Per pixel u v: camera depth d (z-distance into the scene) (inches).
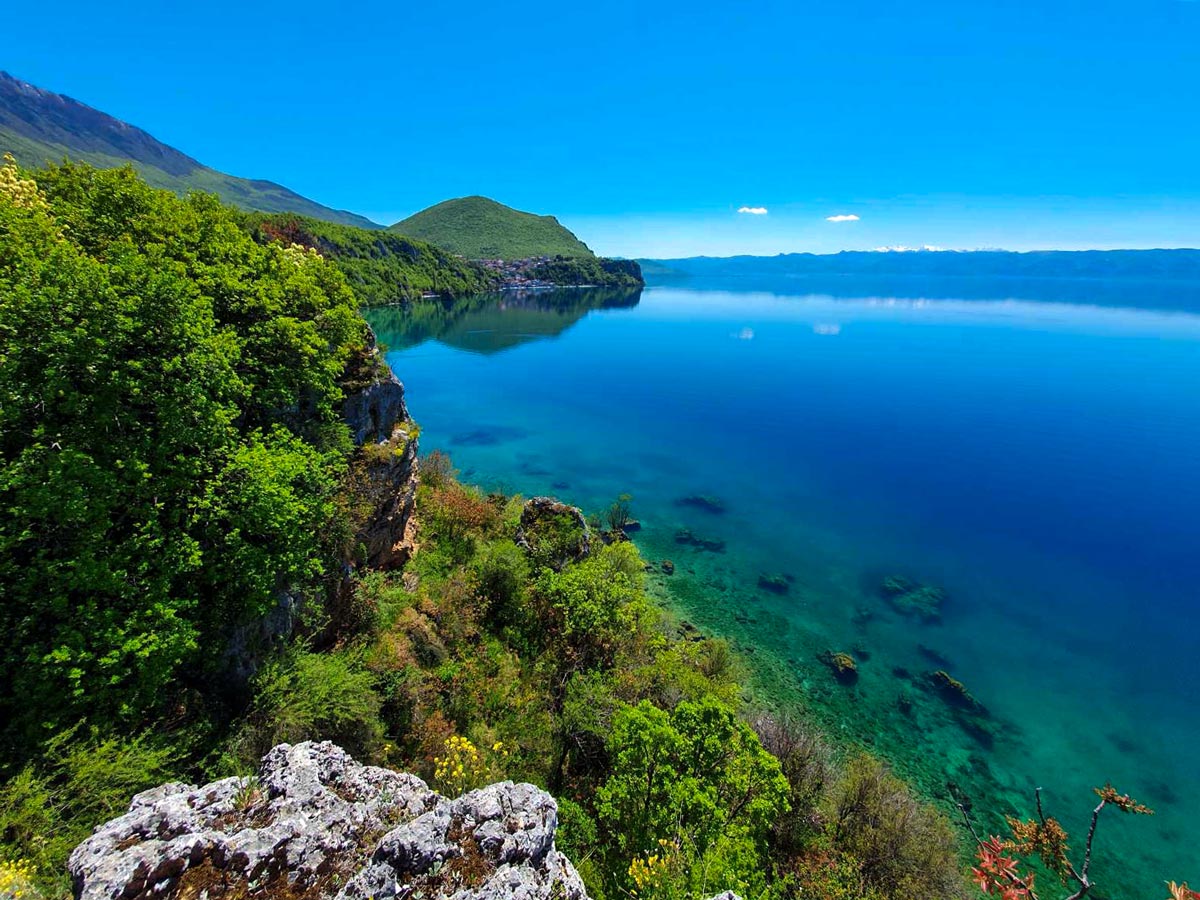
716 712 743.1
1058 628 1579.7
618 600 1103.0
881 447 3100.4
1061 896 893.2
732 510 2265.0
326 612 785.6
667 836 621.6
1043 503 2401.6
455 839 335.0
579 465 2687.0
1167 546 2034.9
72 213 733.3
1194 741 1206.3
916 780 1069.1
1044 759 1147.3
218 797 351.3
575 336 6825.8
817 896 720.3
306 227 7864.2
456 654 938.1
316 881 309.3
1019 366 5428.2
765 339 7022.6
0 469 461.7
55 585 460.8
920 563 1913.1
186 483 567.8
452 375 4552.2
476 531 1320.1
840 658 1357.0
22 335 498.9
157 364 570.3
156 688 492.4
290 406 808.3
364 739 647.8
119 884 278.8
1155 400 4114.2
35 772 416.2
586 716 846.5
